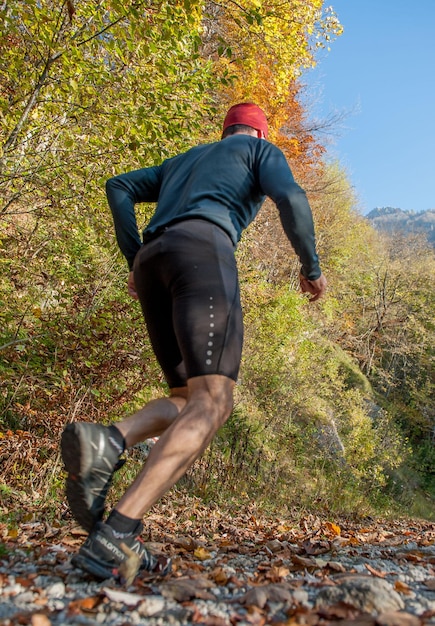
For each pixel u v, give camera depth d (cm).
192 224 213
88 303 613
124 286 658
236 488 928
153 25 513
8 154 560
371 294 3738
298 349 1772
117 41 518
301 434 1480
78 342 584
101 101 535
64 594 176
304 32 1227
